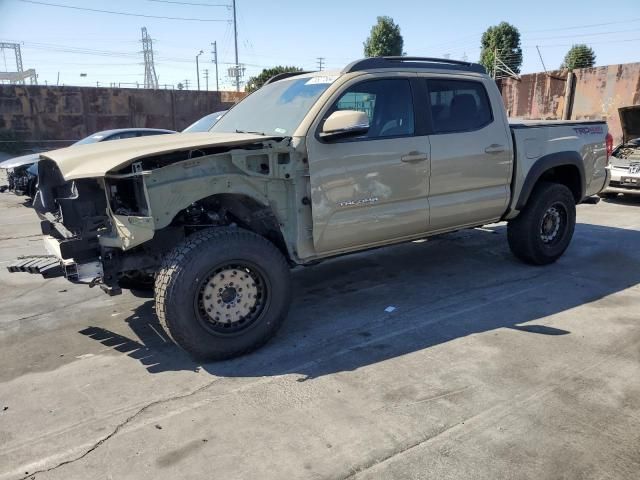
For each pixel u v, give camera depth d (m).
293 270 5.99
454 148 4.81
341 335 4.20
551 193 5.72
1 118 25.41
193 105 29.52
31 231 8.58
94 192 3.71
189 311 3.55
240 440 2.84
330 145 4.09
